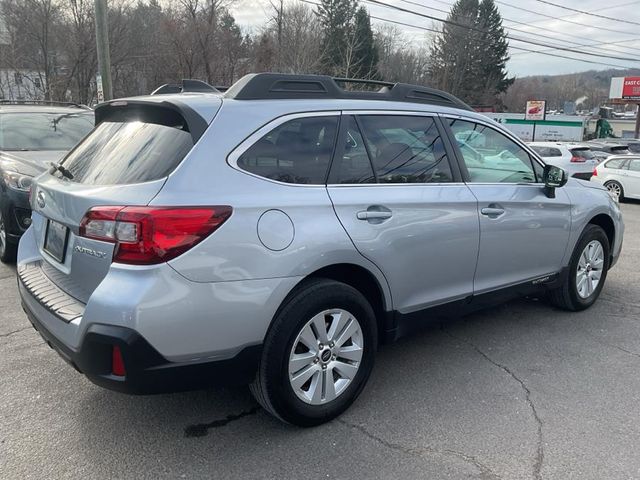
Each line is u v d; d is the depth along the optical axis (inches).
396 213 134.2
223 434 123.2
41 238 134.3
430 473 110.3
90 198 108.8
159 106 118.8
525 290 178.7
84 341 102.3
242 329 110.1
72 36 1093.8
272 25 1521.9
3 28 1082.7
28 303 125.9
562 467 112.7
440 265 146.6
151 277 100.3
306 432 124.4
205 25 1289.4
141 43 1246.3
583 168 641.0
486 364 160.2
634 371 156.8
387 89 150.0
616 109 3732.8
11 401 135.1
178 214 102.3
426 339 178.5
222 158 112.0
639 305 214.4
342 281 133.3
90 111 331.3
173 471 110.3
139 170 111.3
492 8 2866.6
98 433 122.8
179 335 103.2
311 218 119.0
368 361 133.8
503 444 120.6
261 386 117.1
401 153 142.2
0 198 236.5
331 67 1785.2
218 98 121.5
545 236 178.1
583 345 174.9
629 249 327.0
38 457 113.7
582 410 135.3
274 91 126.5
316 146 126.7
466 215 150.6
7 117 294.2
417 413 133.0
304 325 118.9
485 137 166.6
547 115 1829.5
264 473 110.1
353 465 112.8
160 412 131.9
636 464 114.0
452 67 2817.4
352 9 2145.7
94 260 107.3
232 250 107.3
